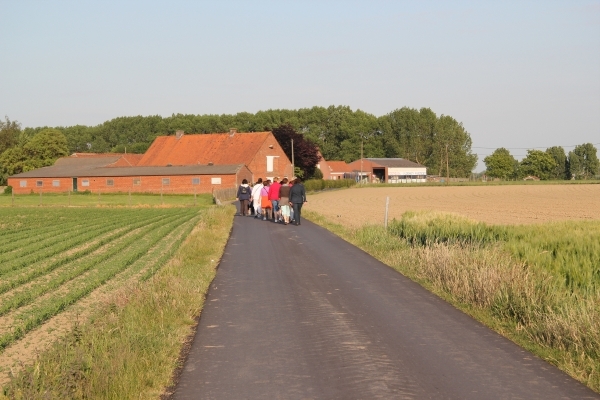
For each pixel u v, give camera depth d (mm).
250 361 7758
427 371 7277
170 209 50219
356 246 20531
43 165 107062
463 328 9367
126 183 79375
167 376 7117
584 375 7039
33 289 13734
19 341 9633
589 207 50406
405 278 14047
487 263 12352
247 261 17062
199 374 7270
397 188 104938
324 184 95938
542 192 85188
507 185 113125
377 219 34781
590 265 12219
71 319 11039
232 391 6668
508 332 9109
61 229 30281
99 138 170125
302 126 154750
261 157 85500
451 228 20172
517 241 16609
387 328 9375
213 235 23188
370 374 7168
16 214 44438
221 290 12727
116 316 9656
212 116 155500
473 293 11109
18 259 18609
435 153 151000
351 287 12914
